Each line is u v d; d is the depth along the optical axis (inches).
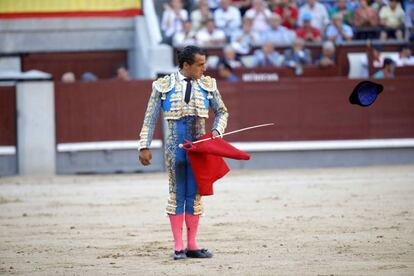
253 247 756.6
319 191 1194.6
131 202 1112.8
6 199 1169.4
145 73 1760.6
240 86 1640.0
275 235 821.2
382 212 966.4
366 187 1233.4
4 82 1598.2
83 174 1601.9
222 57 1737.2
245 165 1644.9
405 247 743.7
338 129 1668.3
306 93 1657.2
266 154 1652.3
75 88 1612.9
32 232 875.4
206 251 714.8
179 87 701.9
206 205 1060.5
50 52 1903.3
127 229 883.4
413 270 641.0
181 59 705.0
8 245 797.9
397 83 1678.2
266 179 1402.6
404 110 1683.1
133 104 1621.6
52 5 1902.1
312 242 776.9
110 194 1213.7
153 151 1627.7
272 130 1649.9
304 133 1659.7
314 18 1831.9
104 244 792.3
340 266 660.7
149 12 1845.5
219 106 714.8
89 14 1908.2
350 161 1678.2
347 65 1759.4
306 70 1732.3
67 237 839.1
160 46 1727.4
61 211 1037.8
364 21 1852.9
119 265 685.9
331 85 1664.6
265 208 1024.2
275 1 1831.9
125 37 1918.1
